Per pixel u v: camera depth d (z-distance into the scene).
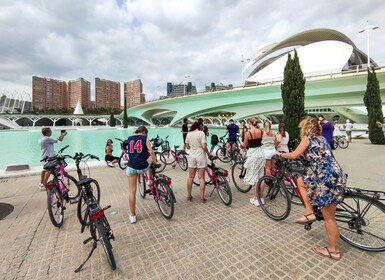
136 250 3.07
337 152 11.27
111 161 8.88
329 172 2.65
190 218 4.05
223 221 3.91
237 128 9.04
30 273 2.65
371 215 2.88
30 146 22.92
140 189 5.44
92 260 2.88
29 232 3.63
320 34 41.81
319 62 35.53
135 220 3.92
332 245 2.78
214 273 2.58
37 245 3.25
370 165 7.98
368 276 2.47
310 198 2.84
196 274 2.56
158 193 4.28
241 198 5.10
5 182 6.60
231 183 6.28
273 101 32.19
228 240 3.28
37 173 7.47
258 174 4.64
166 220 4.00
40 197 5.34
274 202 4.10
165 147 10.23
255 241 3.23
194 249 3.07
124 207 4.66
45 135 5.82
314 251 2.95
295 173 3.62
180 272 2.61
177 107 45.34
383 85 22.48
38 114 67.38
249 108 34.91
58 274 2.62
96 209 2.73
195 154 4.74
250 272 2.58
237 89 33.53
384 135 14.72
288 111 10.52
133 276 2.55
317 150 2.72
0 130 42.75
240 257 2.86
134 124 77.56
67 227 3.80
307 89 26.91
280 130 5.98
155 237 3.41
